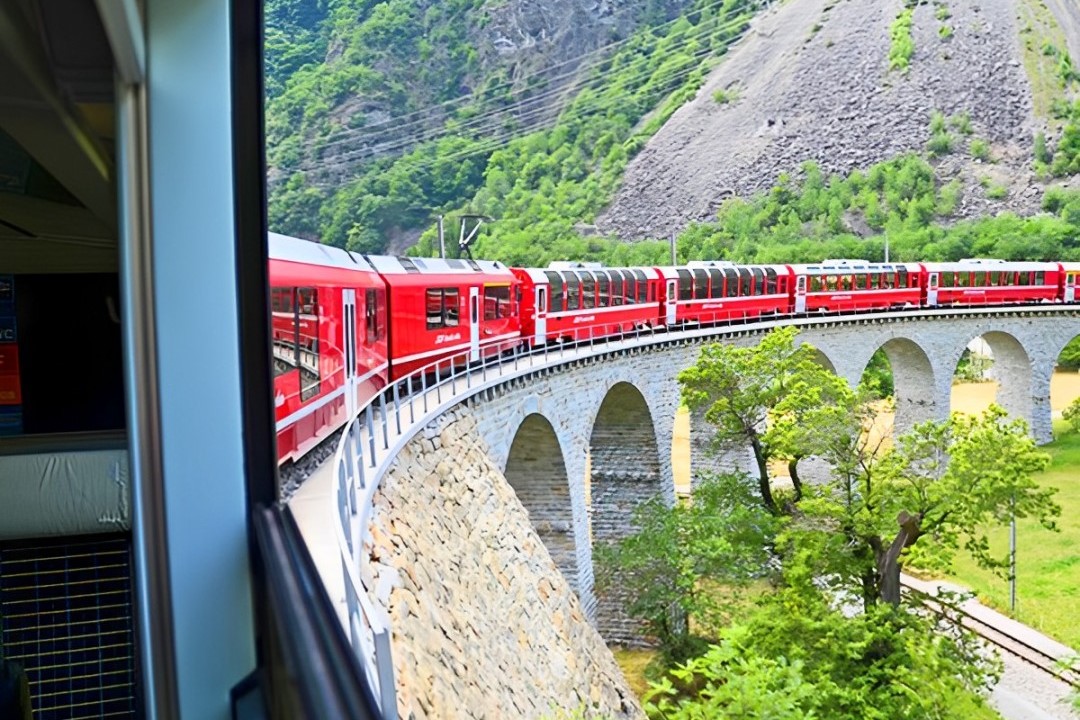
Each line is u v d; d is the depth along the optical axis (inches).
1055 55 3922.2
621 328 1124.5
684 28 4943.4
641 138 4328.3
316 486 410.0
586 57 4687.5
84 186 129.0
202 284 107.7
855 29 4584.2
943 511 633.0
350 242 1470.2
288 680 71.2
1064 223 3075.8
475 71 3774.6
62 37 96.2
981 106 3917.3
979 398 1884.8
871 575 649.0
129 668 161.9
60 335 183.2
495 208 3366.1
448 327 745.0
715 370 895.7
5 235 163.6
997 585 1109.7
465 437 645.9
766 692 419.8
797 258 3282.5
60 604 160.6
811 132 4143.7
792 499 919.0
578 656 622.2
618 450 1130.0
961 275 1651.1
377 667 144.3
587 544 937.5
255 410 111.5
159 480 108.2
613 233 3718.0
